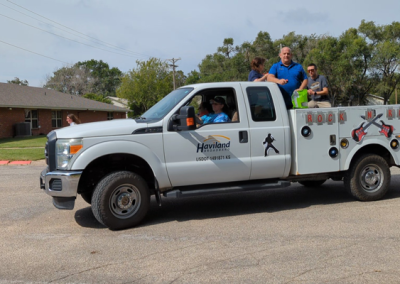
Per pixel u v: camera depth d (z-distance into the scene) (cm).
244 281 375
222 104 614
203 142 582
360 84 4528
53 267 423
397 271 390
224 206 689
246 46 6172
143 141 558
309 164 636
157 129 565
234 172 598
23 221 616
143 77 5559
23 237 533
